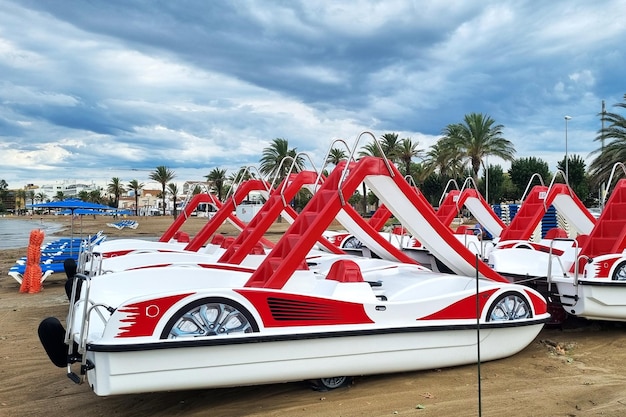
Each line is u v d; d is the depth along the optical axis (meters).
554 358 6.64
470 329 5.91
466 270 7.06
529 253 9.31
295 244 5.73
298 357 5.00
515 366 6.30
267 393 5.51
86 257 9.46
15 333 8.40
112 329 4.41
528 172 51.62
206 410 5.12
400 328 5.46
